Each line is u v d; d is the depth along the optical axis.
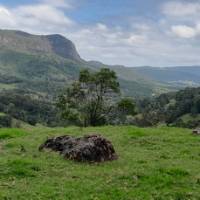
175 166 21.86
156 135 34.47
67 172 20.28
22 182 18.47
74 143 23.98
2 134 35.53
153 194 17.03
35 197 16.34
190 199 16.62
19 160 21.61
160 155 25.39
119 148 27.83
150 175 19.50
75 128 42.50
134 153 25.91
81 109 81.94
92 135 24.20
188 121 177.75
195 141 31.62
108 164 22.12
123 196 16.64
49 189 17.31
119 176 19.44
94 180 18.98
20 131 38.16
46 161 22.39
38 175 19.72
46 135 35.22
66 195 16.69
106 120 82.62
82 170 20.75
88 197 16.41
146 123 112.88
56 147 25.20
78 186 17.91
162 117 145.75
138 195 16.80
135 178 19.12
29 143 29.55
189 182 18.81
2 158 23.14
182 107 198.12
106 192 17.17
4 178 19.05
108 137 32.94
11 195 16.45
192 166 22.30
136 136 33.09
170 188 17.91
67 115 81.38
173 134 35.41
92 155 22.56
